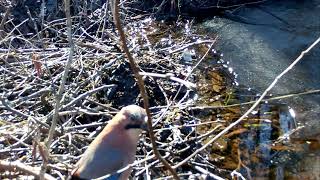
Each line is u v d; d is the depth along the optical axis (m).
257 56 1.11
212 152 0.85
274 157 0.84
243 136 0.89
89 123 0.86
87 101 0.90
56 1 1.25
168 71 1.05
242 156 0.85
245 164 0.83
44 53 1.02
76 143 0.79
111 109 0.90
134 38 1.15
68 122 0.80
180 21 1.25
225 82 1.04
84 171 0.65
